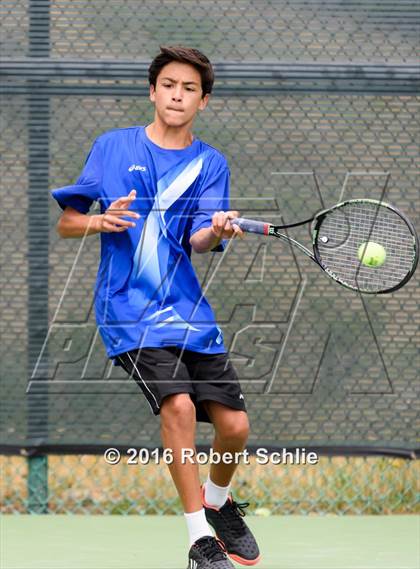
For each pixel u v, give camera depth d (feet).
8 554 37.91
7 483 46.21
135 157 32.63
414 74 44.57
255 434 44.75
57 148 44.52
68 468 47.03
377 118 44.78
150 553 38.22
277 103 44.70
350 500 45.98
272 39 44.80
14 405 44.42
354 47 44.93
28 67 44.39
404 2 44.88
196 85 32.32
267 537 41.06
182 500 30.91
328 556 37.86
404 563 36.81
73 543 39.81
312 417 44.80
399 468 46.47
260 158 44.70
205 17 44.70
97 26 44.57
